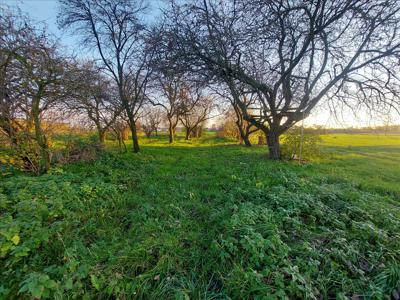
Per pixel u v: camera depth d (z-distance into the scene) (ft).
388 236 9.64
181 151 40.68
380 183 18.90
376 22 20.94
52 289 5.88
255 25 21.16
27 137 18.20
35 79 17.49
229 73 25.32
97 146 25.50
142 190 15.48
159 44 23.71
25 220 8.87
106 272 7.10
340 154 38.22
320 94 25.62
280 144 33.32
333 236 9.43
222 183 16.97
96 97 28.02
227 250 8.17
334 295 6.81
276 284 6.43
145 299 6.47
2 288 6.00
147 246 8.53
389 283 7.04
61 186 13.35
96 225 10.34
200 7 23.59
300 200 12.31
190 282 7.06
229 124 75.97
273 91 27.89
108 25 32.83
